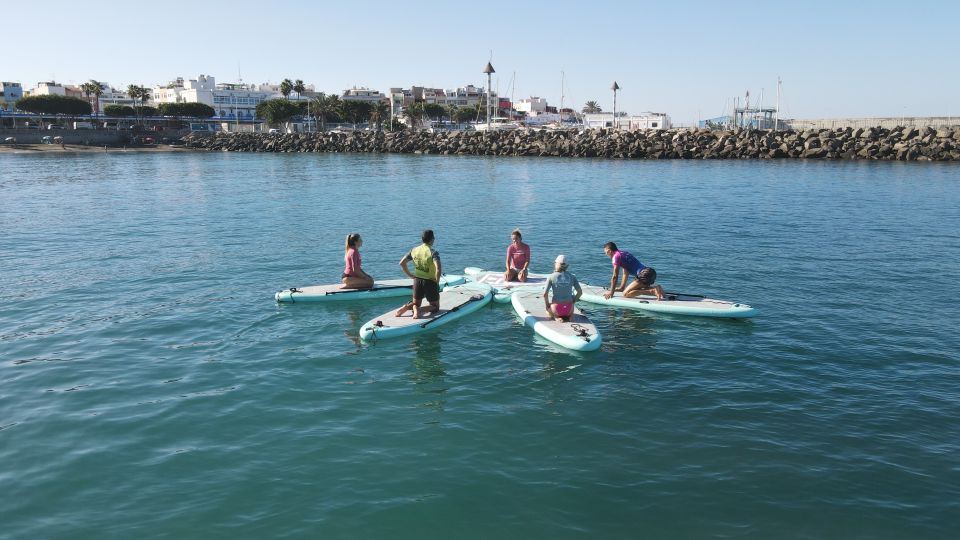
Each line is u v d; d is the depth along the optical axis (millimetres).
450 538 6844
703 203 36844
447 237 25984
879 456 8562
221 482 7914
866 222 29375
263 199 39812
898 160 73375
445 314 14352
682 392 10719
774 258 21641
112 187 47812
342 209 34938
